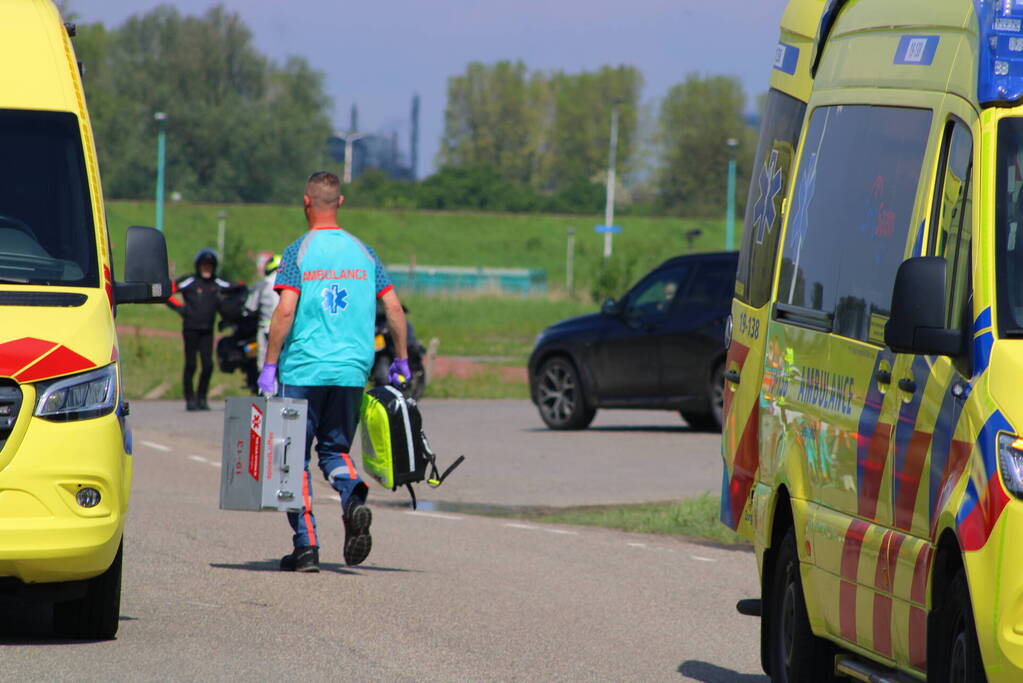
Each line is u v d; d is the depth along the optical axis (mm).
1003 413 18156
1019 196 19688
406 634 28562
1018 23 20172
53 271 27969
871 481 21688
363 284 35344
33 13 30906
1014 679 17562
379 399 35375
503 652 27406
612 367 73312
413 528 44375
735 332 29266
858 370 22531
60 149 29281
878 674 21531
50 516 25625
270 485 34594
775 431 25969
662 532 45938
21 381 25625
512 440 69500
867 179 23609
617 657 27562
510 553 40125
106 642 27047
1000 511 17828
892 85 23438
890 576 20781
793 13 29344
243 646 26875
